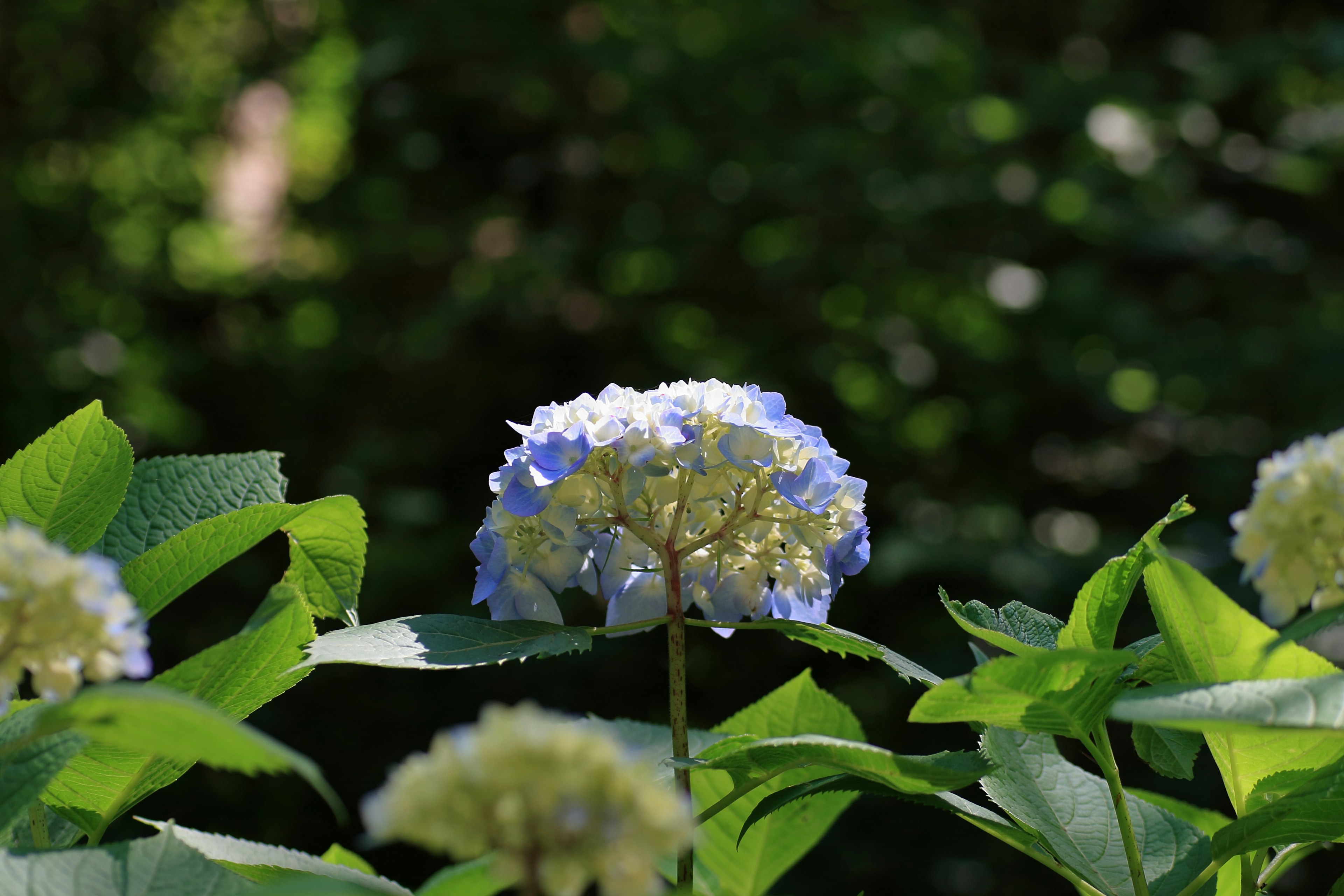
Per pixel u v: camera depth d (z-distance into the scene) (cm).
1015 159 689
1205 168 734
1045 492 669
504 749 67
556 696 548
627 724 187
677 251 707
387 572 579
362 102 850
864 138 691
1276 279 682
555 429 141
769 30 724
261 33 877
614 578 157
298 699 524
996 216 677
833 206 692
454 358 745
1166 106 707
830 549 150
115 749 127
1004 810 149
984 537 571
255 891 99
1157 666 141
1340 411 613
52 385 707
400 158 798
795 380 665
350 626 154
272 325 831
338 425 754
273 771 90
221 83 866
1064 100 696
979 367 670
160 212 857
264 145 908
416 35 728
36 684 90
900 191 666
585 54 709
